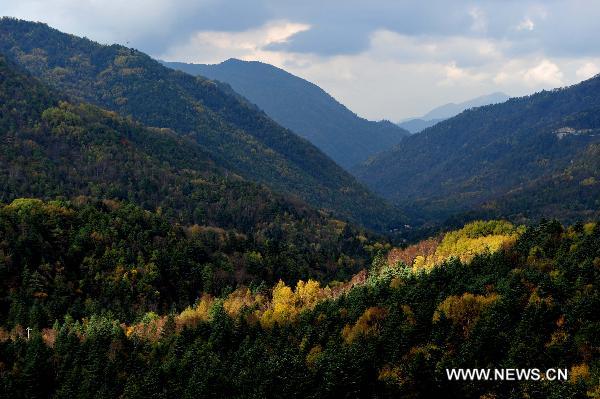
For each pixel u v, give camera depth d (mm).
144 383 101375
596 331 86688
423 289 122562
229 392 100875
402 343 101500
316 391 93188
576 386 75250
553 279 110000
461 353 91875
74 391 105438
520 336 91750
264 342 120688
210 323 133250
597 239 124875
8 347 118125
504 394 81750
